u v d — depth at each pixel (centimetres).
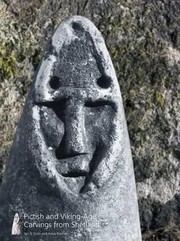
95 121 331
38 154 325
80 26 338
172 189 414
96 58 335
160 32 428
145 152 414
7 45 421
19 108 415
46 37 423
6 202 330
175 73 422
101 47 336
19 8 428
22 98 416
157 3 432
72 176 326
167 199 414
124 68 420
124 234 328
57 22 426
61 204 322
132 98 417
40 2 429
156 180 414
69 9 429
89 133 330
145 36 425
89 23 339
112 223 325
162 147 416
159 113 417
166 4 432
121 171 328
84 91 331
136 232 334
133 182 335
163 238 406
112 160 326
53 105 332
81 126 329
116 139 329
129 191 331
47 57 335
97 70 334
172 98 419
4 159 410
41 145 326
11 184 330
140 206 412
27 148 327
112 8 429
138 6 430
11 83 417
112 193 325
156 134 415
